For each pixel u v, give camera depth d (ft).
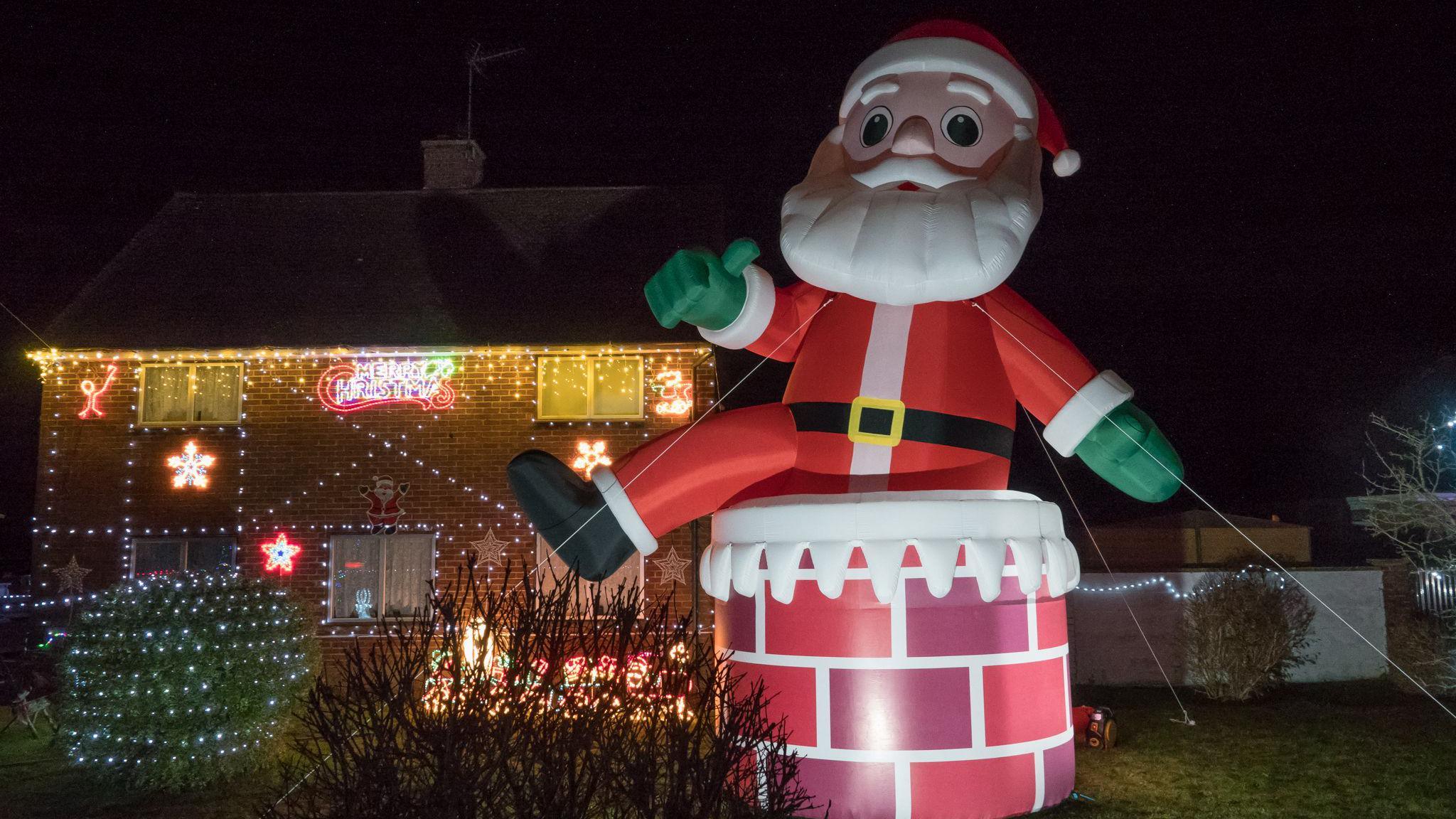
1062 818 20.95
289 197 49.98
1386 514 33.96
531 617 13.35
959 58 19.95
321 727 12.64
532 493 19.71
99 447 41.91
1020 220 18.57
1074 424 19.85
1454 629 36.29
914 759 17.94
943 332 19.33
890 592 17.93
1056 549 19.67
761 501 19.39
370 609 40.57
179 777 24.63
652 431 40.98
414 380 41.78
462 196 50.06
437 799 11.59
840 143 20.81
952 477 19.06
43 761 29.01
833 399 19.38
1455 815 21.49
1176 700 36.70
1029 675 18.90
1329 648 40.78
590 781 11.80
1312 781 24.27
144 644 24.76
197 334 42.19
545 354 41.45
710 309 19.48
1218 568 41.98
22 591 68.95
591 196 49.62
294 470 41.45
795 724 18.45
